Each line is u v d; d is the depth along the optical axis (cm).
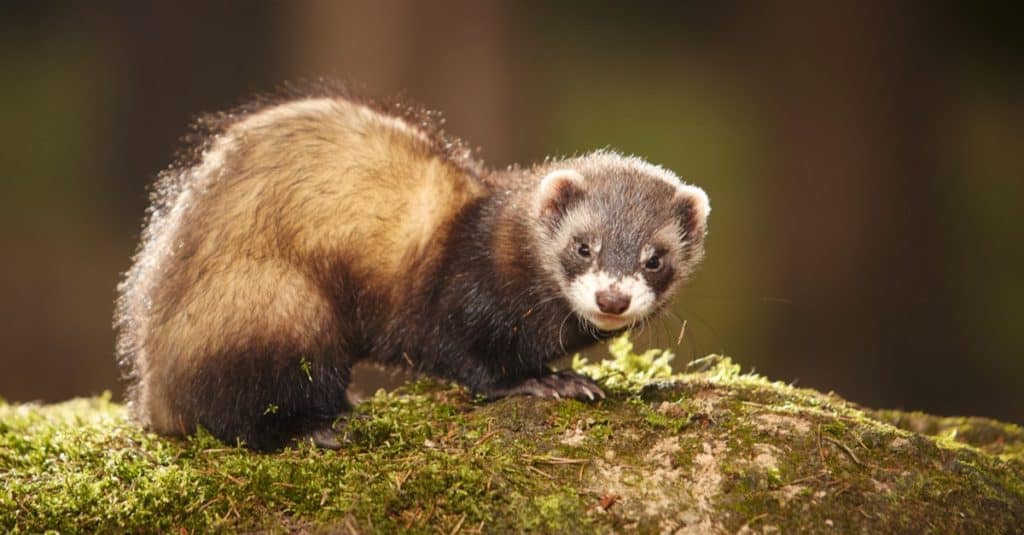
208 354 1034
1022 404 2580
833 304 2789
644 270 1100
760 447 895
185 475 919
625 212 1110
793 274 2809
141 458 975
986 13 3117
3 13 3194
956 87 3102
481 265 1114
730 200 2872
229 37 3166
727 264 2764
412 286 1133
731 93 3148
